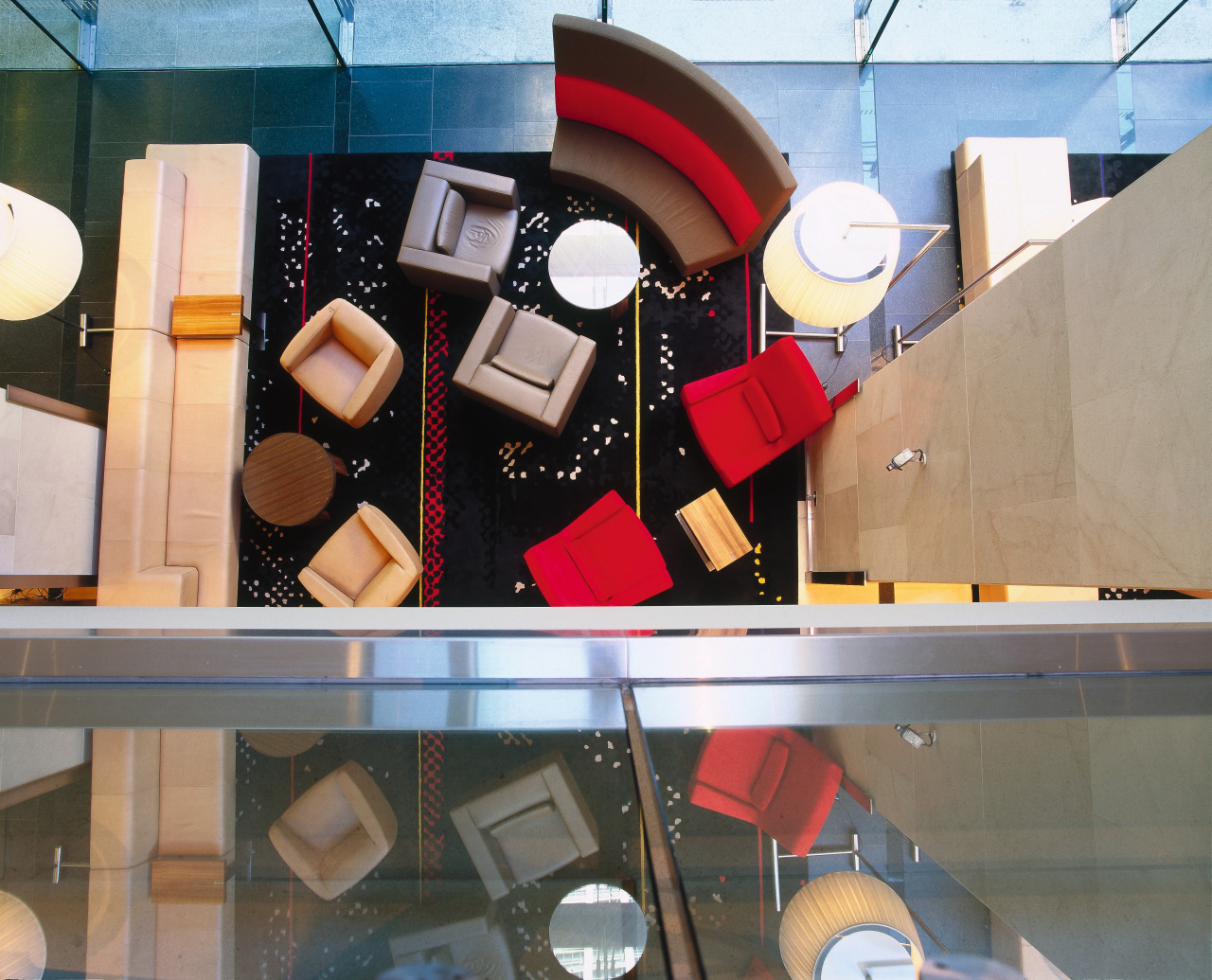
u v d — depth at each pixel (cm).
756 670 123
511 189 472
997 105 546
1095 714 112
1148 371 212
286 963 69
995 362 292
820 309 393
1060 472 252
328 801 89
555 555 454
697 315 521
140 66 543
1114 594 394
